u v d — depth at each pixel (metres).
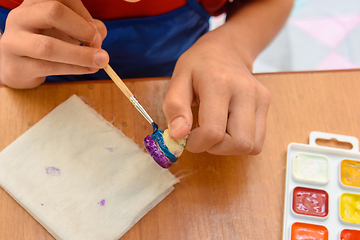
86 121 0.50
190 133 0.47
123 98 0.51
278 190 0.49
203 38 0.53
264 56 0.94
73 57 0.46
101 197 0.48
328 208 0.49
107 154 0.49
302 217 0.49
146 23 0.56
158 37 0.57
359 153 0.50
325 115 0.52
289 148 0.50
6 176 0.48
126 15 0.55
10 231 0.47
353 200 0.49
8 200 0.48
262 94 0.48
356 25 0.99
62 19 0.45
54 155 0.49
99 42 0.48
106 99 0.51
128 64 0.59
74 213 0.47
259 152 0.48
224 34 0.53
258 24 0.56
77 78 0.59
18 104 0.50
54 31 0.48
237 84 0.48
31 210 0.47
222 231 0.48
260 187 0.49
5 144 0.49
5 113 0.50
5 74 0.50
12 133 0.49
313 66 0.93
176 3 0.56
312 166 0.50
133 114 0.51
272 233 0.48
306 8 1.01
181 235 0.48
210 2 0.58
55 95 0.51
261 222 0.48
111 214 0.48
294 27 0.98
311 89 0.53
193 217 0.48
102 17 0.55
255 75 0.53
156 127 0.48
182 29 0.59
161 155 0.47
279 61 0.93
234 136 0.47
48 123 0.50
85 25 0.46
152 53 0.58
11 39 0.47
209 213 0.48
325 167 0.50
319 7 1.01
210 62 0.49
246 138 0.47
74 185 0.48
